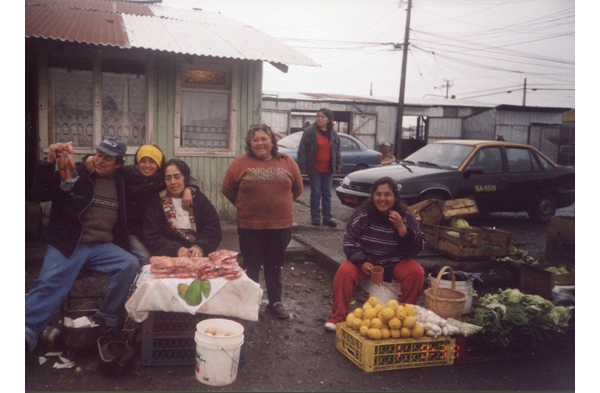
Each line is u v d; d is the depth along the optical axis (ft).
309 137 22.49
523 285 15.69
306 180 45.44
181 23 22.97
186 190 12.32
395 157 66.69
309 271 17.98
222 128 22.33
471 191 25.13
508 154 26.96
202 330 10.28
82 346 10.72
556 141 79.10
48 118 19.85
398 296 12.90
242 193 13.05
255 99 22.43
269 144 12.94
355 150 43.21
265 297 15.31
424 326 11.20
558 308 12.56
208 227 12.59
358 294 15.92
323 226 23.32
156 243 12.15
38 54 19.33
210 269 10.44
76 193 10.87
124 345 10.36
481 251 17.71
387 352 10.84
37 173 10.58
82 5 22.81
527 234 25.31
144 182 12.45
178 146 21.56
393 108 75.56
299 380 10.28
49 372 10.11
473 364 11.46
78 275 11.32
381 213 13.08
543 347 12.25
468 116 79.41
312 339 12.37
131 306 10.20
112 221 11.49
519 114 78.74
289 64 19.66
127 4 25.43
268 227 13.02
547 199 28.12
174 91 21.16
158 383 9.88
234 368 9.97
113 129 20.80
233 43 20.92
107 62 20.33
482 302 12.89
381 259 13.16
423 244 12.91
